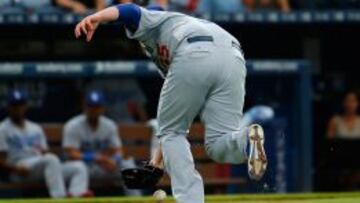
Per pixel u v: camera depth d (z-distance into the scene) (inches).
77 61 1754.4
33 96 1685.5
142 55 1785.2
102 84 1694.1
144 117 1707.7
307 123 1701.5
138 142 1647.4
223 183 1604.3
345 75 1889.8
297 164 1675.7
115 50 1774.1
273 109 1718.8
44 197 1563.7
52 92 1689.2
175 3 1710.1
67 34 1732.3
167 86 826.8
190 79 815.1
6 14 1617.9
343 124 1765.5
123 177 884.0
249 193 1589.6
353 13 1726.1
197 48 815.7
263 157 790.5
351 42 1860.2
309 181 1684.3
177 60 821.2
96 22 818.8
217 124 829.8
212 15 1683.1
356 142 1744.6
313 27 1815.9
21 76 1632.6
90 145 1562.5
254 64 1691.7
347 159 1749.5
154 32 843.4
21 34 1718.8
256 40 1809.8
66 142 1551.4
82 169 1530.5
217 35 827.4
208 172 1617.9
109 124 1571.1
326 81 1889.8
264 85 1717.5
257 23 1704.0
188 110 825.5
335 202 1198.9
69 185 1552.7
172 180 818.2
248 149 794.8
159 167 883.4
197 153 1614.2
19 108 1551.4
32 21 1620.3
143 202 1240.8
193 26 826.8
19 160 1553.9
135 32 841.5
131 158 1625.2
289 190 1665.8
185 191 807.1
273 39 1813.5
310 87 1708.9
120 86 1699.1
